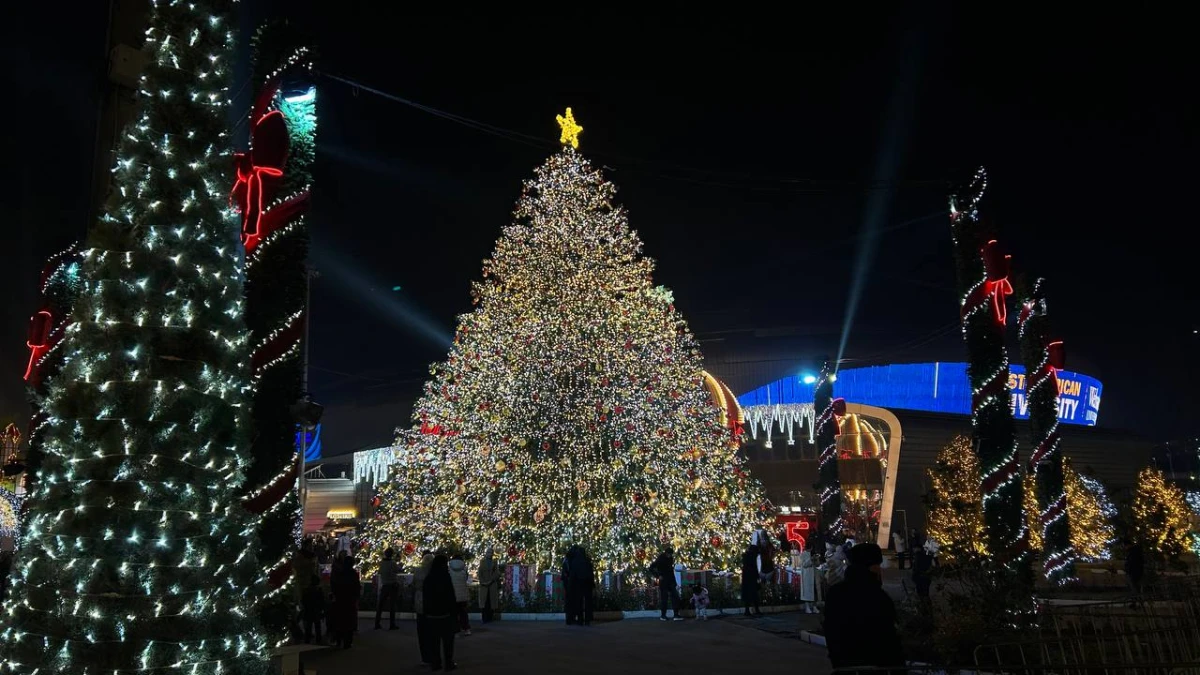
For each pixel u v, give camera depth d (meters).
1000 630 11.50
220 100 7.53
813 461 52.19
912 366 63.31
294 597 9.80
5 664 6.31
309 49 11.05
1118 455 66.81
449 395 24.38
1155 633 6.58
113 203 7.02
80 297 6.94
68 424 6.65
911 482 52.75
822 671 12.74
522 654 14.55
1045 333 20.77
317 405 10.27
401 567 22.89
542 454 22.52
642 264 24.97
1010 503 14.04
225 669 6.71
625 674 12.55
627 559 21.95
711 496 23.91
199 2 7.51
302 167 10.66
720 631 17.70
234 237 7.54
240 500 7.48
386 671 12.97
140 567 6.40
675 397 23.94
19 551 6.79
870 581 6.29
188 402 6.77
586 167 24.67
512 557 22.08
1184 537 25.94
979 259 15.16
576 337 23.03
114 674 6.15
